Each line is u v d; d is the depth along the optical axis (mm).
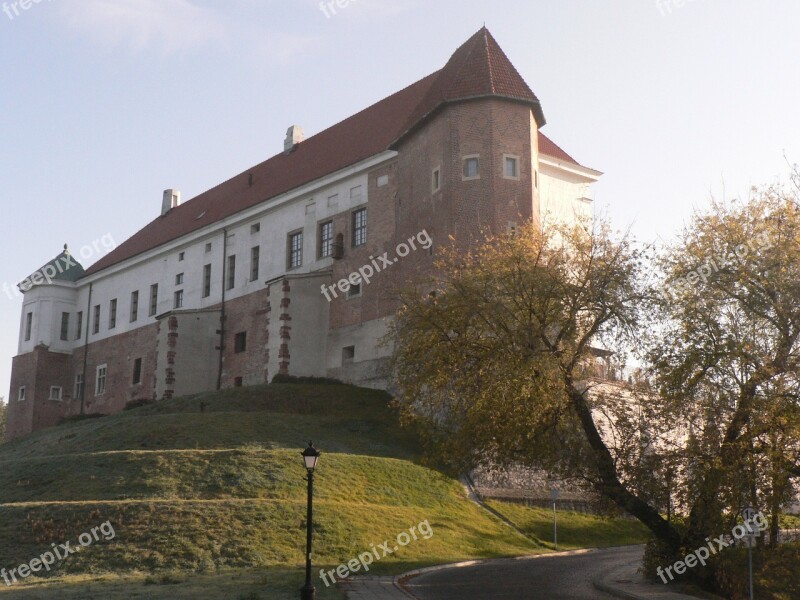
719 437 25469
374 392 53375
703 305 26266
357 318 56469
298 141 74500
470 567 30547
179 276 72750
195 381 64938
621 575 28719
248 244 66625
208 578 26672
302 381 56500
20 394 82375
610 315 27812
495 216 47125
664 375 26266
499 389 26781
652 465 26266
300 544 31875
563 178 56406
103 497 36281
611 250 28781
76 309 84188
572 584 26594
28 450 52906
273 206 64375
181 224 76938
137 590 24375
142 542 31062
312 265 60688
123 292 78812
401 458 44125
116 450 44062
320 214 60938
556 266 29109
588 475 27484
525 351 27156
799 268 25844
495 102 48562
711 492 24625
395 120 61562
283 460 40188
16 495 38062
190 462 39500
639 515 27266
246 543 31312
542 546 37125
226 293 67312
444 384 28750
